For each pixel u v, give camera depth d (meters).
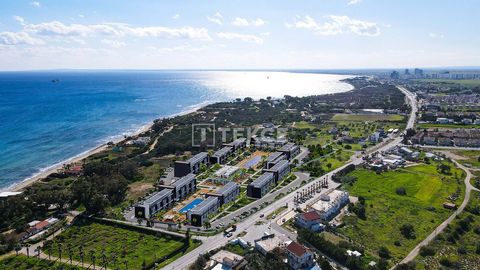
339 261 165.12
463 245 181.75
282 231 192.12
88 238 191.88
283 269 155.75
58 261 169.00
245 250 172.75
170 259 169.38
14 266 165.88
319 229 193.88
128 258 171.50
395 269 156.38
